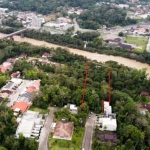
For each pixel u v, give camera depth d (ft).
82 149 563.07
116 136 590.55
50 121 644.69
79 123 637.30
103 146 555.69
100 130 622.13
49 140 580.30
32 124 613.11
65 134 586.45
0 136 572.51
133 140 569.64
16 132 588.09
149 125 618.44
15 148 543.80
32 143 550.77
